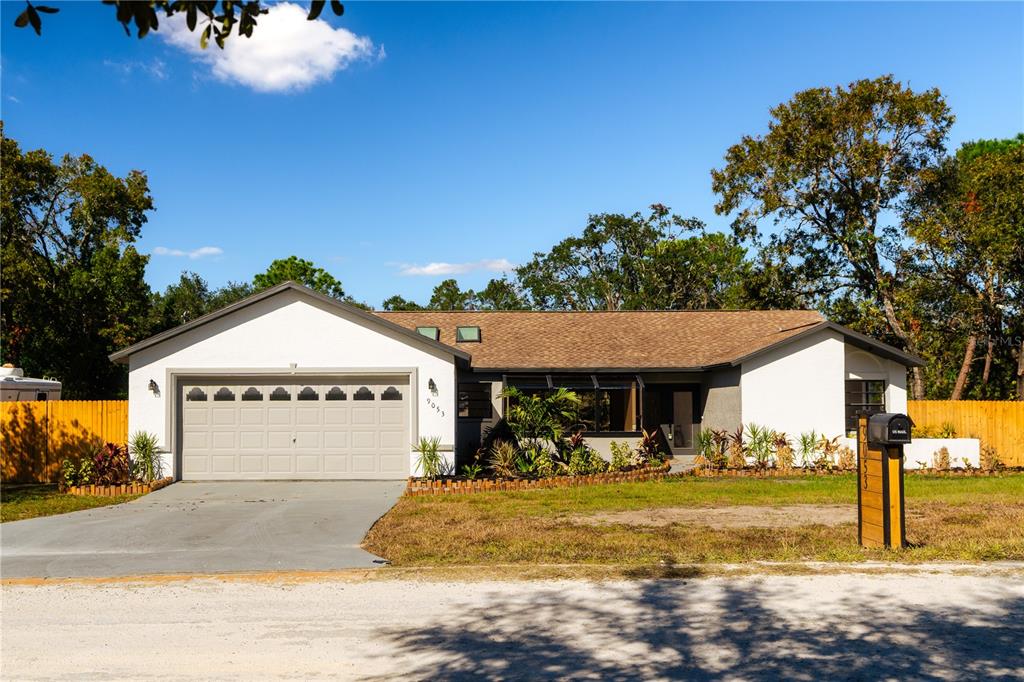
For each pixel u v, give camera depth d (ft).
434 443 59.93
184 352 60.18
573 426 74.08
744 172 121.08
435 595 27.53
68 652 22.00
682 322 90.53
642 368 75.82
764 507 47.16
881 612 24.97
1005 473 68.54
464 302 233.96
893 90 112.16
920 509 45.78
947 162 114.11
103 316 126.31
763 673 19.92
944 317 107.45
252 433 60.59
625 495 52.49
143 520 43.88
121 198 135.74
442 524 41.55
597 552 33.68
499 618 24.82
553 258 208.33
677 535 37.68
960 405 78.07
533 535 37.91
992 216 98.12
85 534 39.86
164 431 59.52
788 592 27.30
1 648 22.36
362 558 33.47
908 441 33.35
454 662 20.97
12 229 120.47
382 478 60.59
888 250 116.47
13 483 65.57
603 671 20.17
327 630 23.84
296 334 60.64
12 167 117.50
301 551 35.14
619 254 203.51
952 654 21.18
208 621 24.85
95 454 59.57
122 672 20.39
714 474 65.31
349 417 60.95
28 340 123.34
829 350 70.54
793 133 116.26
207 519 44.04
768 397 69.82
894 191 115.75
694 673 19.97
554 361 77.25
